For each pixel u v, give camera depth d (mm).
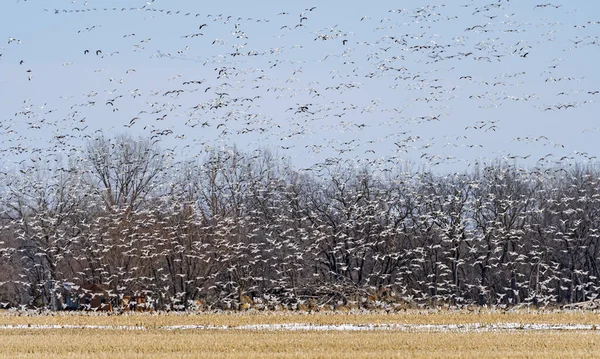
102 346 43656
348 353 39750
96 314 63094
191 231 71000
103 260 71312
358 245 73062
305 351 40969
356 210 68625
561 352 39719
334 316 59750
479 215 71812
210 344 43875
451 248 71250
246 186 73750
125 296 71250
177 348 42844
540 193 74312
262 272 72500
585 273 66688
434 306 67000
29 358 39438
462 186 72125
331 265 72750
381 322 56125
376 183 74375
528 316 58750
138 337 47250
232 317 59656
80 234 69375
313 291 67438
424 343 43438
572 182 73500
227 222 67438
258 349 42219
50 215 71438
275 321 57094
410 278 73500
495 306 64688
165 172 73625
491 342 43719
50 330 53062
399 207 73438
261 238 73562
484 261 72688
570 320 56375
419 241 74125
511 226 72312
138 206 73938
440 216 68562
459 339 44875
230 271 66938
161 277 70250
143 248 67312
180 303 71125
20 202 73000
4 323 57406
